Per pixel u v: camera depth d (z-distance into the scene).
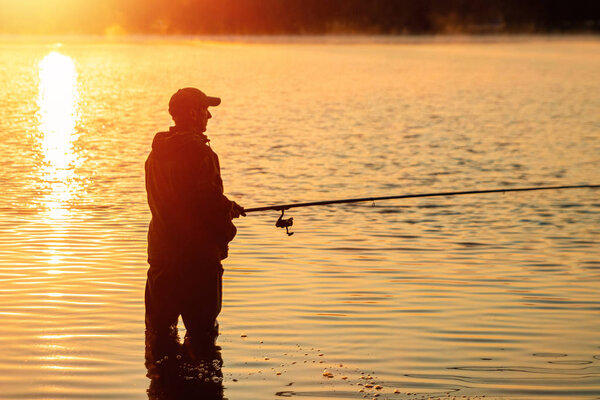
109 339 7.88
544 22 143.12
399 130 26.38
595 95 40.44
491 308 8.98
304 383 6.89
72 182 16.86
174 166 7.70
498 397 6.67
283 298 9.28
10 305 8.88
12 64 63.09
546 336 8.12
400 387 6.84
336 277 10.16
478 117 30.58
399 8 139.62
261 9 136.25
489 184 17.03
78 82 47.84
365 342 7.89
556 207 14.77
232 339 7.93
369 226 13.15
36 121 28.92
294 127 27.03
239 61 68.69
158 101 37.19
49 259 10.83
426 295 9.46
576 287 9.84
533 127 27.50
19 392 6.65
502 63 67.06
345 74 55.00
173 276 7.81
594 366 7.34
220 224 7.79
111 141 23.69
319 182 17.11
